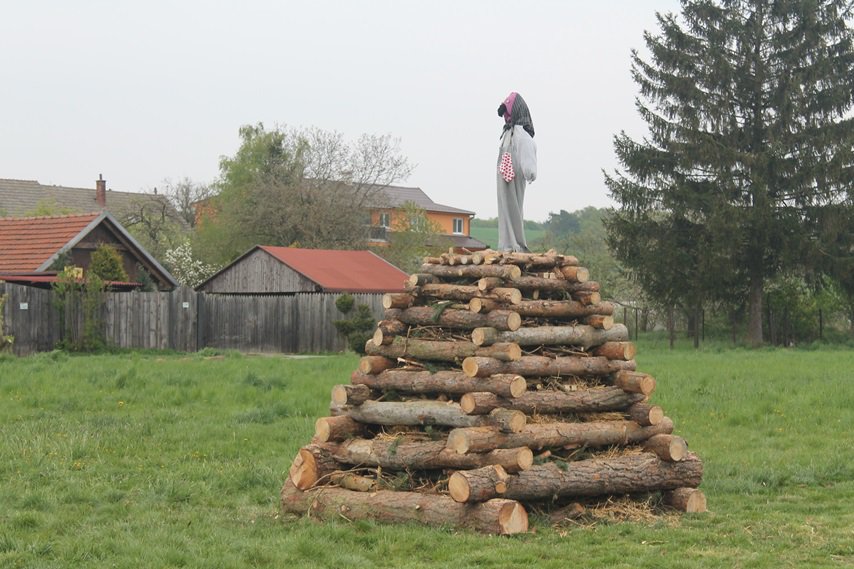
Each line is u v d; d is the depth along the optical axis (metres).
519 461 9.37
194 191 73.75
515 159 11.60
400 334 10.77
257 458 13.23
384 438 10.30
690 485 10.66
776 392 20.28
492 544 8.75
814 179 42.88
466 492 9.11
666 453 10.45
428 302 10.95
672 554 8.52
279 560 8.22
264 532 9.38
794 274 44.84
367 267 42.06
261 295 39.28
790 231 43.06
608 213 46.41
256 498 11.02
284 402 17.92
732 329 47.66
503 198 11.73
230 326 37.19
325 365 26.95
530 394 10.16
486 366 9.85
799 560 8.32
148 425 15.52
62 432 14.88
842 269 42.44
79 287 33.41
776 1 44.25
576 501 10.19
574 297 11.08
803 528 9.53
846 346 43.44
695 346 42.38
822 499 11.06
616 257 45.56
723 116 43.94
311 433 15.09
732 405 18.55
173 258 54.28
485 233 112.31
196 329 36.44
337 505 9.91
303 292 39.03
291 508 10.21
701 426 16.50
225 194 64.38
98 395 18.92
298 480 10.24
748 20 45.00
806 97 43.88
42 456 12.82
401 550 8.62
